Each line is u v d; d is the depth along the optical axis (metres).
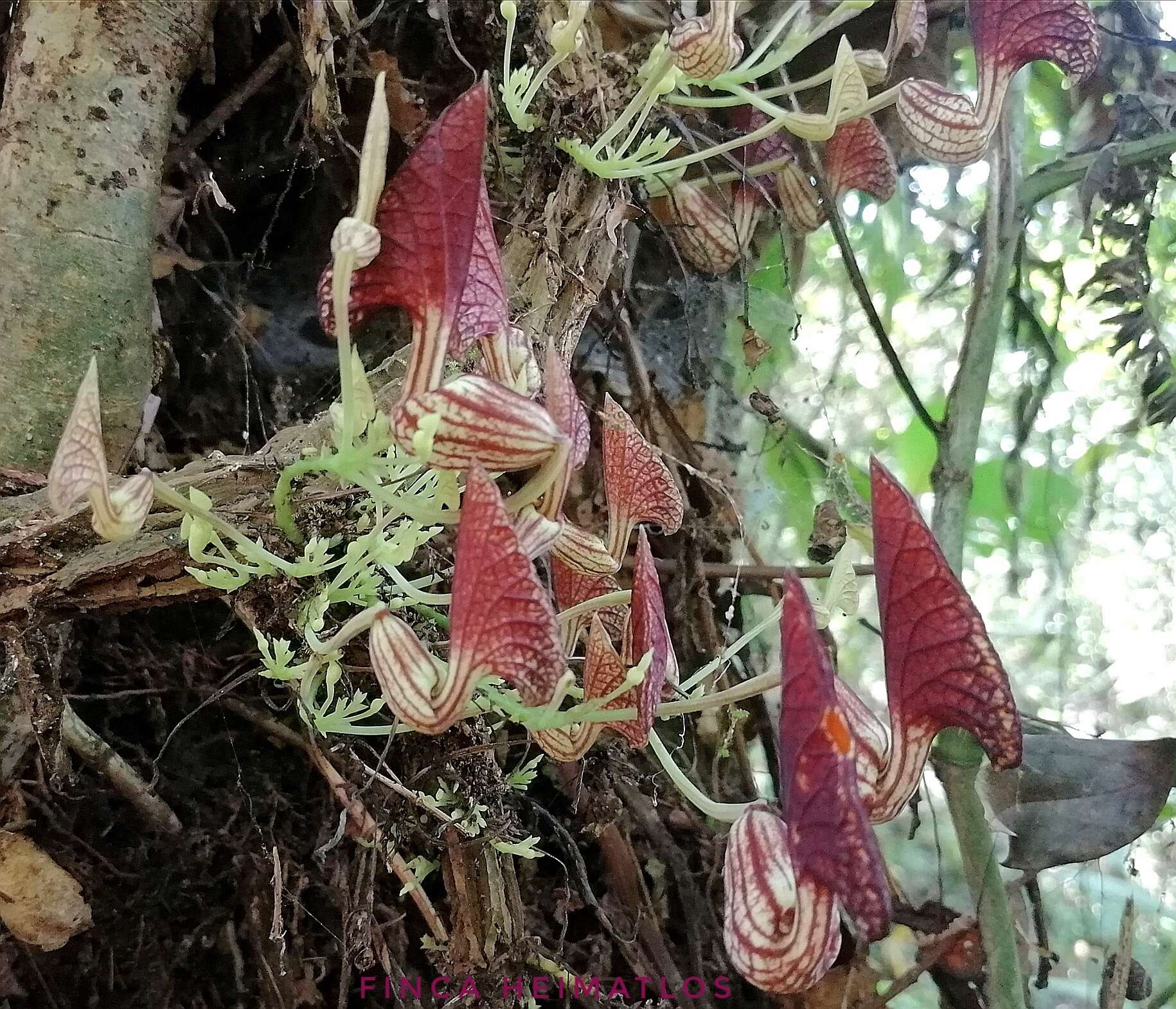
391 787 0.25
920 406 0.40
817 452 0.46
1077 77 0.27
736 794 0.41
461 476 0.21
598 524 0.40
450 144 0.18
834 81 0.26
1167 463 0.45
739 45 0.27
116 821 0.33
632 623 0.21
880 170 0.36
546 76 0.26
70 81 0.28
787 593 0.16
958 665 0.18
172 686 0.34
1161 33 0.44
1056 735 0.38
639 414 0.40
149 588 0.24
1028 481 0.46
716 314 0.45
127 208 0.28
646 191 0.35
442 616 0.26
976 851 0.35
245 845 0.34
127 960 0.33
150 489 0.18
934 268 0.47
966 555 0.46
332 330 0.20
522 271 0.27
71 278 0.27
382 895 0.35
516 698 0.22
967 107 0.27
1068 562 0.45
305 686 0.23
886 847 0.43
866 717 0.21
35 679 0.24
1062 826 0.36
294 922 0.32
